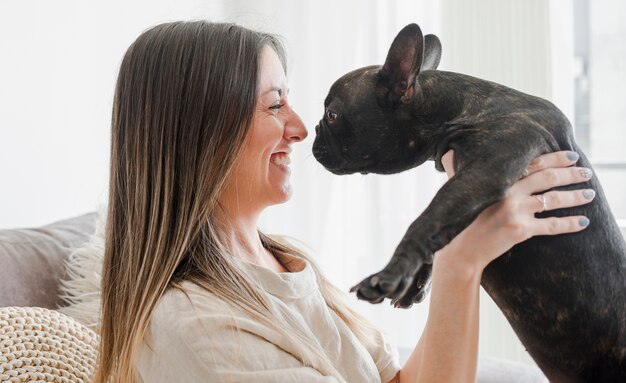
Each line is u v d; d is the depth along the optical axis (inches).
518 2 131.3
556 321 51.8
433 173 141.6
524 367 89.5
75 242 79.3
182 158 55.9
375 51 144.3
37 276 72.3
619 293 51.5
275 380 49.6
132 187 57.9
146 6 123.2
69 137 106.5
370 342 66.4
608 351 51.4
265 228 149.3
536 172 49.8
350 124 56.2
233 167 58.3
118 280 57.5
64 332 59.2
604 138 156.7
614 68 155.6
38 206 101.2
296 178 148.6
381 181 144.1
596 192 52.7
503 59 132.5
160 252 54.7
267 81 58.9
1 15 96.1
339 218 147.3
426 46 61.4
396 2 141.9
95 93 111.6
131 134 58.2
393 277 42.1
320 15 147.3
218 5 141.3
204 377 49.2
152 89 57.2
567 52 135.3
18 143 98.3
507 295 53.6
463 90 53.6
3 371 52.8
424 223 44.4
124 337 53.9
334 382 51.8
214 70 56.4
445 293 55.0
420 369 56.4
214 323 50.4
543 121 51.2
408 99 54.2
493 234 50.1
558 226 49.7
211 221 58.2
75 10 107.9
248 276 56.2
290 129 60.9
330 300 67.1
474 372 57.3
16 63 98.1
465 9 134.5
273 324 52.8
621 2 154.7
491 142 48.9
